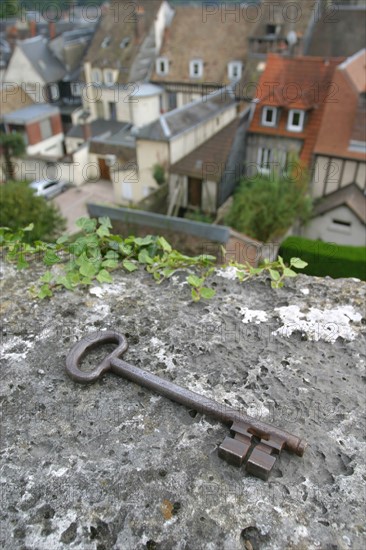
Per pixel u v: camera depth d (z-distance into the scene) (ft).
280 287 0.97
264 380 0.77
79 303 0.95
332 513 0.59
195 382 0.77
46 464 0.65
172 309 0.93
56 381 0.78
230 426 0.69
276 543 0.56
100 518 0.59
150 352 0.83
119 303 0.95
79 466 0.65
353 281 0.99
